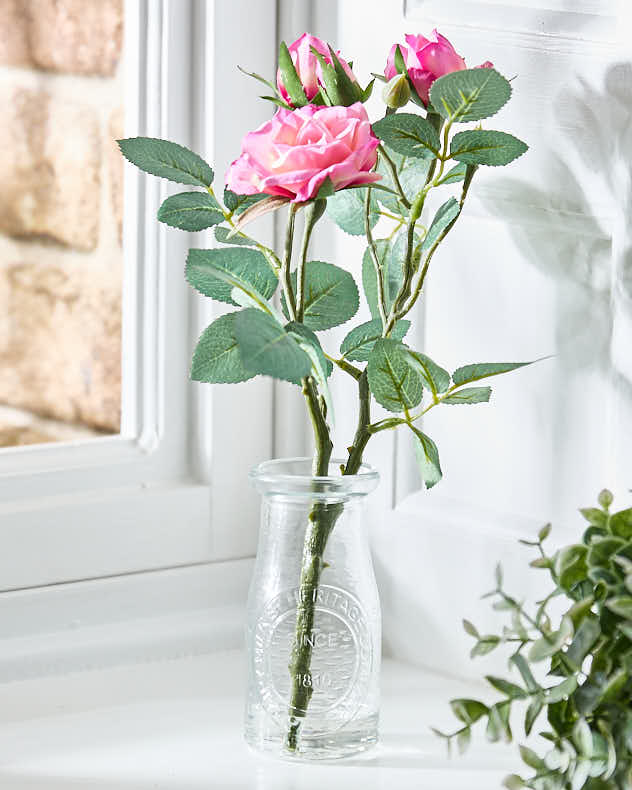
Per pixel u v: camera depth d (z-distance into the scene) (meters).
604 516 0.91
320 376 1.04
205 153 1.41
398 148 1.06
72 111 1.61
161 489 1.43
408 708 1.24
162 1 1.39
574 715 0.89
